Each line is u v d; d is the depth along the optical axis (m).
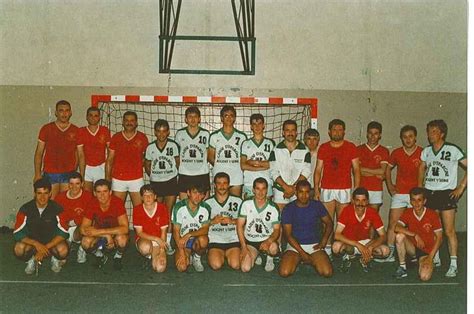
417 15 6.69
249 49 6.69
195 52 6.65
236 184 5.67
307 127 6.73
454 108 6.75
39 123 6.67
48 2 6.61
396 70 6.71
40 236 4.70
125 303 3.94
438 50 6.71
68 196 5.08
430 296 4.16
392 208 5.61
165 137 5.67
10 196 6.70
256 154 5.58
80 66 6.65
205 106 6.70
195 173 5.67
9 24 6.62
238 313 3.75
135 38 6.63
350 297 4.13
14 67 6.65
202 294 4.18
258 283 4.50
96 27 6.63
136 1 6.62
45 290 4.23
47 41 6.63
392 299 4.09
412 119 6.75
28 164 6.69
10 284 4.39
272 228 4.93
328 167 5.49
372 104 6.72
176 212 4.84
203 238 4.83
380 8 6.69
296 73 6.68
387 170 5.75
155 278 4.62
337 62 6.69
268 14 6.64
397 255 5.12
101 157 5.96
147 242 4.85
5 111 6.67
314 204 4.86
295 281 4.57
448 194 4.93
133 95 6.62
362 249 4.70
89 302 3.95
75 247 5.66
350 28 6.68
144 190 4.82
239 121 6.72
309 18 6.66
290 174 5.45
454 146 4.99
